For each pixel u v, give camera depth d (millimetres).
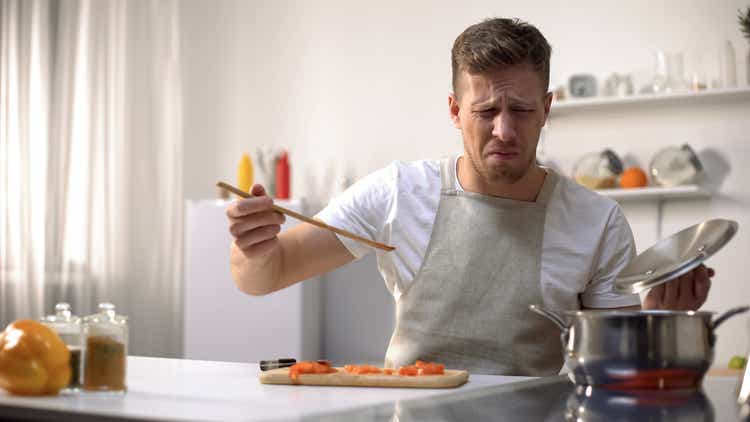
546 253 1797
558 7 4422
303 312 4430
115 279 4895
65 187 4734
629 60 4266
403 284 1855
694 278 1515
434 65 4695
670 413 928
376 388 1305
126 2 4938
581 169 4074
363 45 4855
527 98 1643
